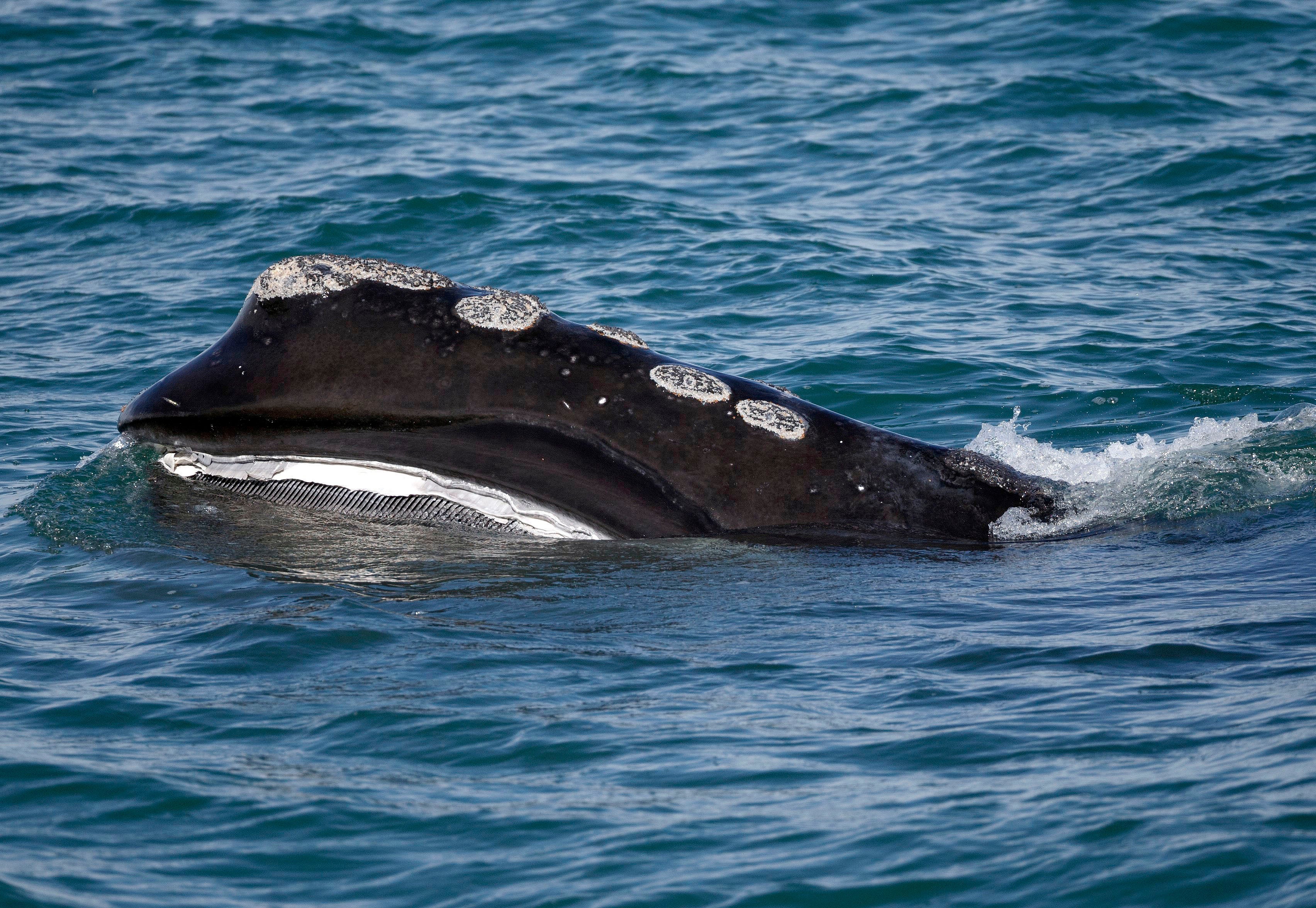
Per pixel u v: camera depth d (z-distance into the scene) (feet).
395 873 63.41
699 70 337.52
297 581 97.96
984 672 80.38
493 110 310.65
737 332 186.70
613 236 231.71
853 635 86.79
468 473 98.84
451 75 339.16
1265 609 85.56
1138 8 360.89
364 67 346.13
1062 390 159.94
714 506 98.94
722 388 101.96
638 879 62.08
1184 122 287.69
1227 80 315.78
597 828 66.39
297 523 102.06
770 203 250.57
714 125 299.58
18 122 304.50
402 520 100.94
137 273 218.18
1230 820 61.72
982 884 60.03
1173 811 63.10
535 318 101.91
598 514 98.37
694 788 69.67
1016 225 237.25
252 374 100.58
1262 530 100.42
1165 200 246.06
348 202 247.50
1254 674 76.43
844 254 220.43
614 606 92.07
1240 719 71.05
